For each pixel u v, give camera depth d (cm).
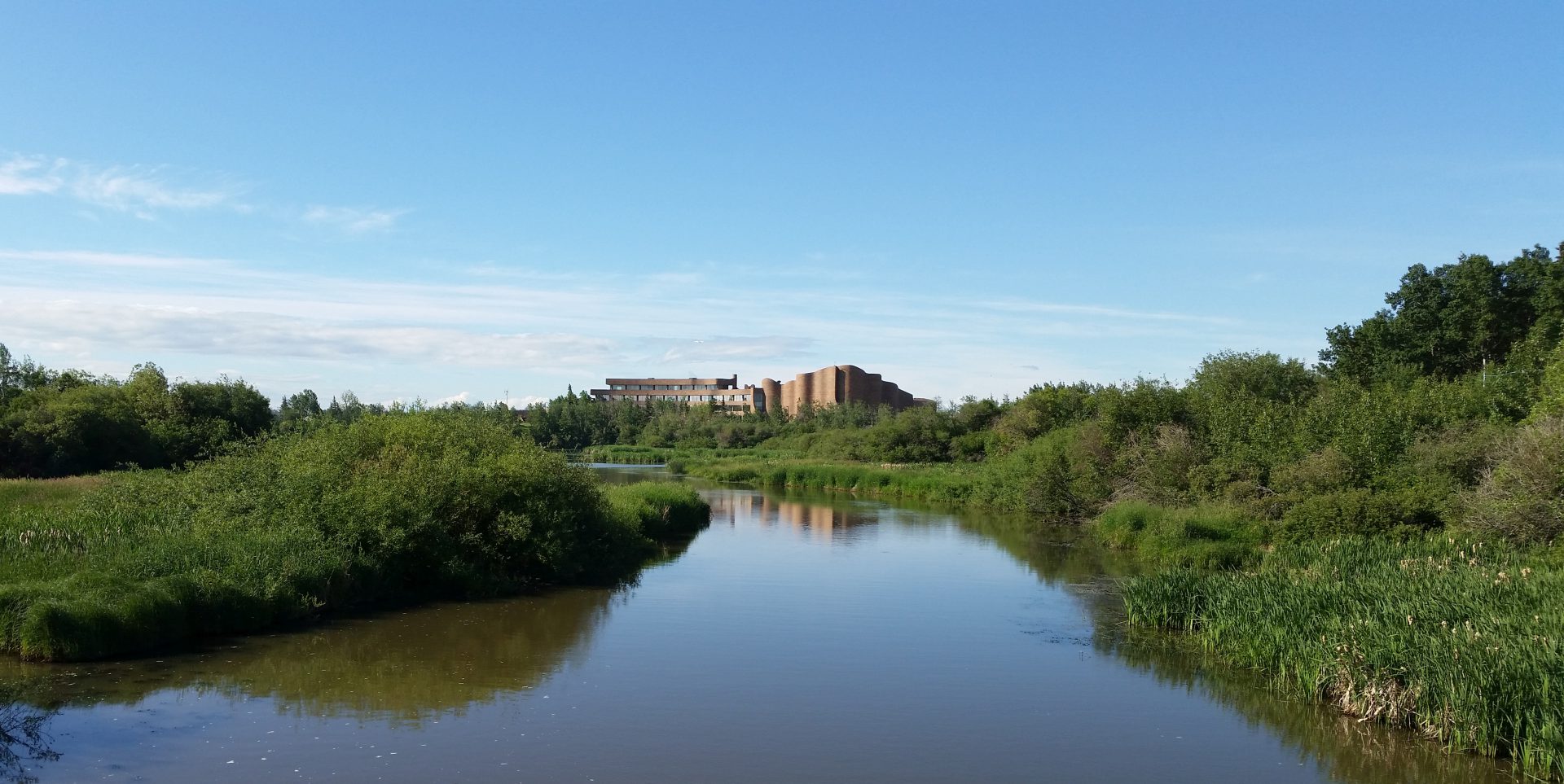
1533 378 3850
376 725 1352
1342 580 1944
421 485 2397
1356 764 1273
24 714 1335
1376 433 3328
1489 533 2411
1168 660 1822
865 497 6362
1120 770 1252
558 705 1472
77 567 1808
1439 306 5588
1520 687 1263
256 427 6069
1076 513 4578
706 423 13175
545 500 2639
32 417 4722
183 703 1421
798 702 1521
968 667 1759
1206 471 3922
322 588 2031
